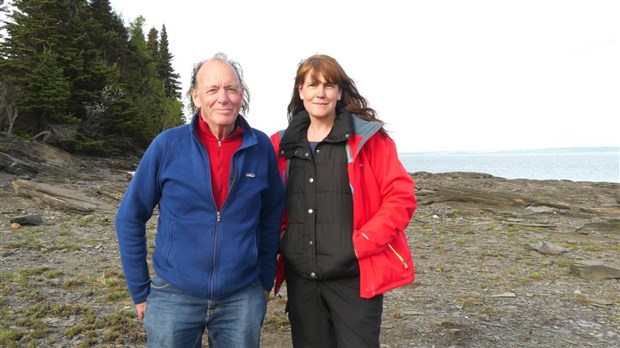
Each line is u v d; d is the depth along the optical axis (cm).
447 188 2091
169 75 7231
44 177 2406
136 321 525
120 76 4544
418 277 783
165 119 5369
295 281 296
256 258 261
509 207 1786
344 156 284
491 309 603
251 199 256
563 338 504
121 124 4138
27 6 3862
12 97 3469
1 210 1393
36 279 704
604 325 547
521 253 1003
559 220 1552
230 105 244
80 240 1045
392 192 274
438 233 1262
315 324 296
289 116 325
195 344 263
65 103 3697
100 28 4509
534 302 641
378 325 288
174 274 247
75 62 3900
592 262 855
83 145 3638
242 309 257
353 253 274
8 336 459
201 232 246
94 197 1773
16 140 2969
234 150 256
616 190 2592
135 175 254
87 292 635
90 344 458
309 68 285
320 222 283
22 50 3756
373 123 280
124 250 256
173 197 248
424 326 538
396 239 286
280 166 300
